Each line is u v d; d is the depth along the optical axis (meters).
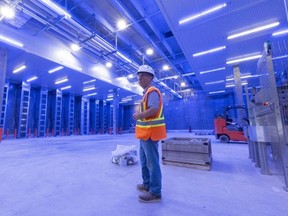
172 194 1.96
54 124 13.98
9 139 10.32
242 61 8.76
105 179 2.52
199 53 7.88
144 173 2.05
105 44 7.48
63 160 3.93
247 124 4.14
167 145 3.43
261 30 6.10
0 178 2.59
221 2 4.88
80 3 6.14
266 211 1.54
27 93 12.06
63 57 9.02
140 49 9.64
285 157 2.13
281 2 4.82
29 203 1.74
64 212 1.55
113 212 1.54
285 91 2.69
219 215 1.48
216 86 14.51
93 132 18.47
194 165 3.12
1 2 5.03
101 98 19.14
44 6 5.24
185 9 5.14
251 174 2.74
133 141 8.70
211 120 18.20
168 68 11.76
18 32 7.07
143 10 6.29
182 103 20.00
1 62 7.00
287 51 3.06
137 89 16.69
